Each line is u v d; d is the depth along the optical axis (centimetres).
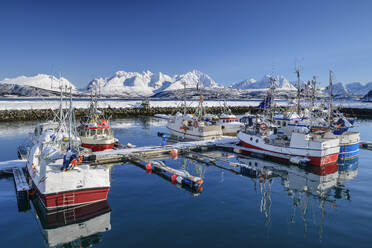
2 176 1697
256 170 1875
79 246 909
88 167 1245
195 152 2469
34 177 1355
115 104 8906
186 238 951
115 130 4166
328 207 1245
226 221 1092
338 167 2017
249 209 1218
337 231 1004
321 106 4166
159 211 1191
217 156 2403
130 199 1338
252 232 996
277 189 1512
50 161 1187
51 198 1134
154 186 1550
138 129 4294
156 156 2377
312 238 950
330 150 2050
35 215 1162
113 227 1039
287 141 2281
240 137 2638
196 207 1239
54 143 1463
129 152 2286
